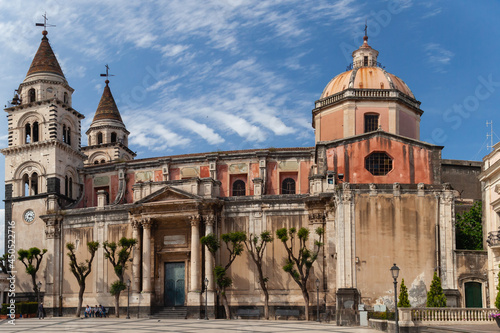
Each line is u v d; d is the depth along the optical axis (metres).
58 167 70.50
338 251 51.00
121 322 52.91
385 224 50.66
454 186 63.78
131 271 62.44
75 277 65.88
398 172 54.53
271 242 59.09
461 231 53.78
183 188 60.97
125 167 69.62
